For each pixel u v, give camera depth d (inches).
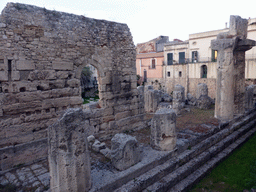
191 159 364.8
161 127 342.6
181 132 442.3
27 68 350.6
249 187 310.8
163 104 748.0
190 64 1338.6
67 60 400.8
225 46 493.7
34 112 364.8
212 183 328.2
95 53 443.2
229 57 498.9
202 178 341.1
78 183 225.6
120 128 498.6
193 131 446.3
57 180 216.5
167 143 344.5
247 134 521.0
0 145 332.8
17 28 335.9
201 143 403.9
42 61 367.2
